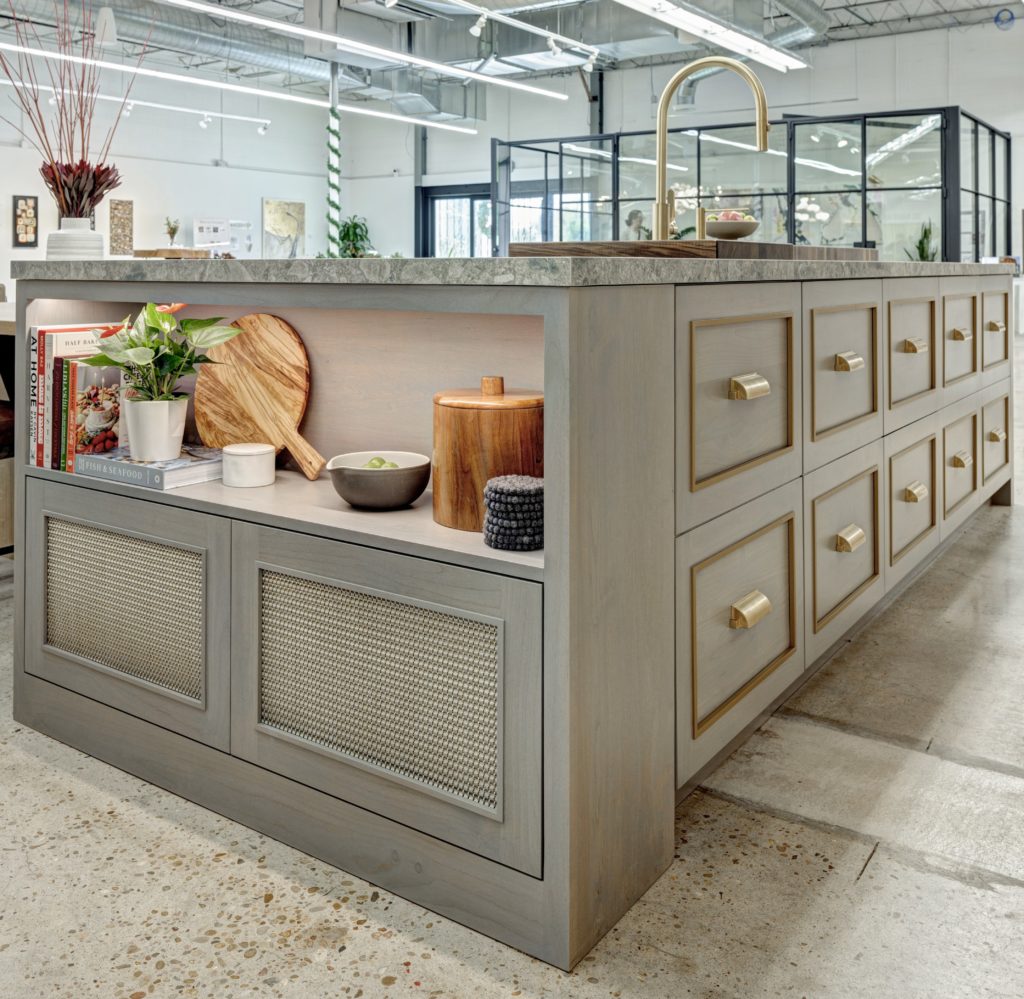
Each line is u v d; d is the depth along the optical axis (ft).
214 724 5.84
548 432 4.33
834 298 7.28
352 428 6.64
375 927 4.80
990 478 12.53
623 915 4.88
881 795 6.08
